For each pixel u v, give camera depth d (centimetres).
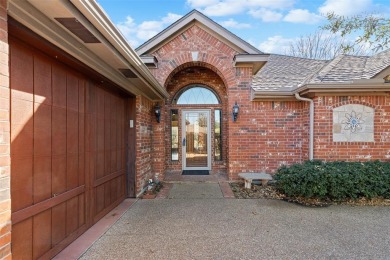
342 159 657
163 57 766
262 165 752
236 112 736
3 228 197
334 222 442
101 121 456
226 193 634
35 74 275
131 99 601
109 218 460
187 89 928
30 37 244
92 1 239
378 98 654
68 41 283
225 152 912
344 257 321
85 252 331
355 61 827
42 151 286
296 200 572
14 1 204
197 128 927
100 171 451
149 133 730
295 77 852
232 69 755
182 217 469
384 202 555
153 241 367
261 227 420
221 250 340
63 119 331
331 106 661
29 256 263
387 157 652
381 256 323
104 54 348
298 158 749
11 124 239
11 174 238
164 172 816
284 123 752
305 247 348
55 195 311
